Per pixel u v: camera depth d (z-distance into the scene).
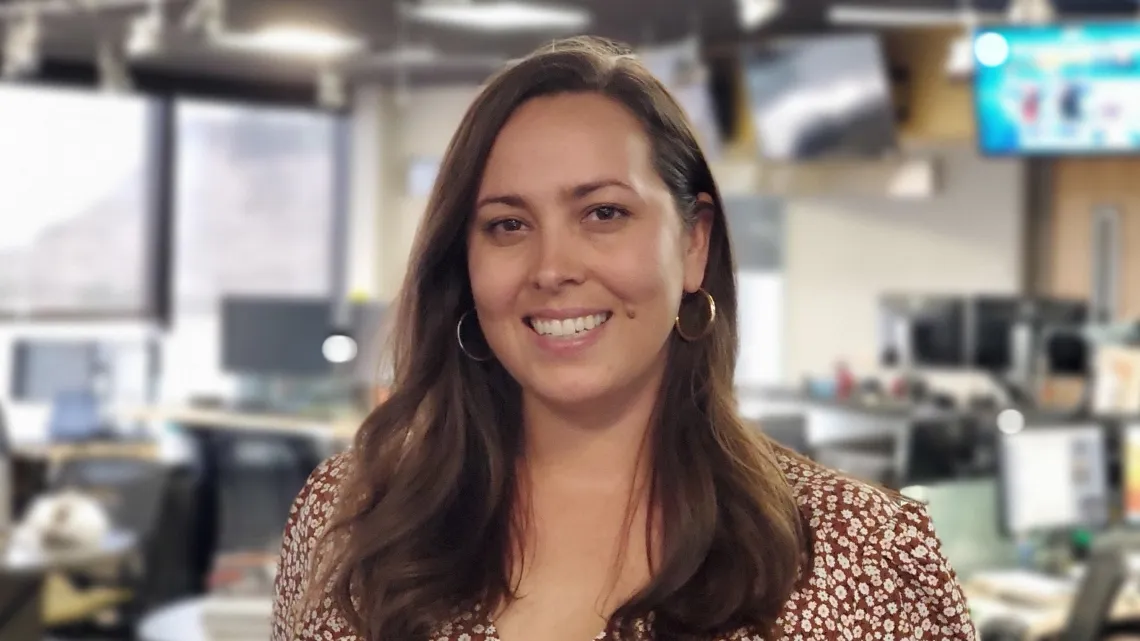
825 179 6.53
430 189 1.44
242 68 7.67
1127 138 4.94
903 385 4.83
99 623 4.89
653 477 1.36
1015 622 3.43
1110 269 6.23
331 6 5.43
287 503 6.24
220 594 3.16
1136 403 4.31
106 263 7.73
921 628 1.31
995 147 5.10
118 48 6.95
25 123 7.41
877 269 6.82
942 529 3.88
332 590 1.40
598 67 1.34
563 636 1.31
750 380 7.19
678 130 1.35
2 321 7.35
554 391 1.30
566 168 1.28
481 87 1.40
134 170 7.81
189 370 7.94
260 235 8.30
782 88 5.97
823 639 1.27
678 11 5.65
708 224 1.40
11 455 6.00
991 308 4.80
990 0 5.31
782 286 7.11
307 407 6.62
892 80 6.08
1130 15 5.53
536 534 1.38
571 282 1.28
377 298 8.12
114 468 5.34
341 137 8.55
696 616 1.25
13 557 4.24
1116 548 3.46
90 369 7.36
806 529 1.32
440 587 1.34
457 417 1.43
